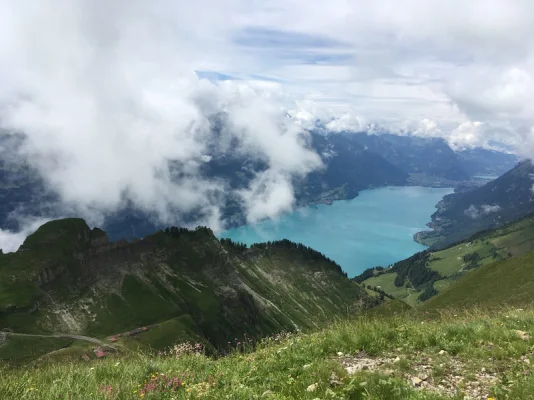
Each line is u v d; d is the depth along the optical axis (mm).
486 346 11492
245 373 10953
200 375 10922
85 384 10352
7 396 9148
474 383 9078
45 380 11047
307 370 10094
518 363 9859
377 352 11602
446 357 10789
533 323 13727
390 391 8266
